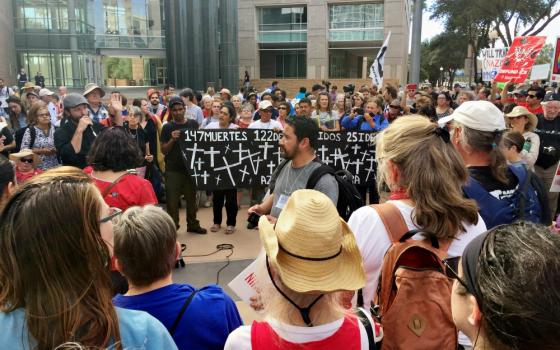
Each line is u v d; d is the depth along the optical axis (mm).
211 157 5551
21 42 27672
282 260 1304
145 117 7770
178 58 28750
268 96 9234
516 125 4984
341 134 5715
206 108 8758
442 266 1547
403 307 1529
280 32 34094
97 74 28828
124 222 1756
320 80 33125
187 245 5434
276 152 5668
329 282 1261
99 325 1129
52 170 1248
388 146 1805
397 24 31609
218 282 4422
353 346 1298
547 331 748
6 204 1140
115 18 28719
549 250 809
